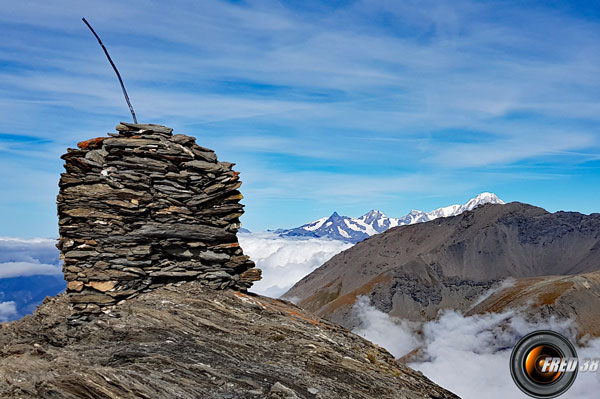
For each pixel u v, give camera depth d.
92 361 13.05
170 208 19.17
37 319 17.22
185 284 19.28
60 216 18.41
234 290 20.20
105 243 18.34
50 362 12.87
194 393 11.55
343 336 18.55
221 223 19.98
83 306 17.66
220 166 20.31
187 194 19.55
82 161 18.41
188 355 13.81
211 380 12.39
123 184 18.75
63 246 18.02
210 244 19.89
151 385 11.42
